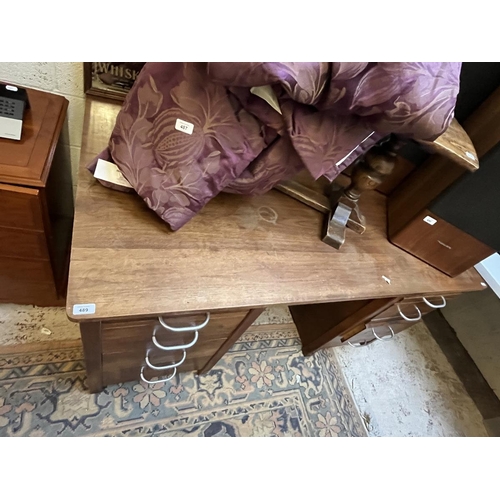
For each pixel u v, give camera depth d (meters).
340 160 0.64
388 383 1.44
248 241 0.77
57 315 1.09
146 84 0.59
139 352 0.84
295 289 0.75
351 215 0.96
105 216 0.66
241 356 1.26
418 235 0.96
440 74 0.56
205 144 0.59
